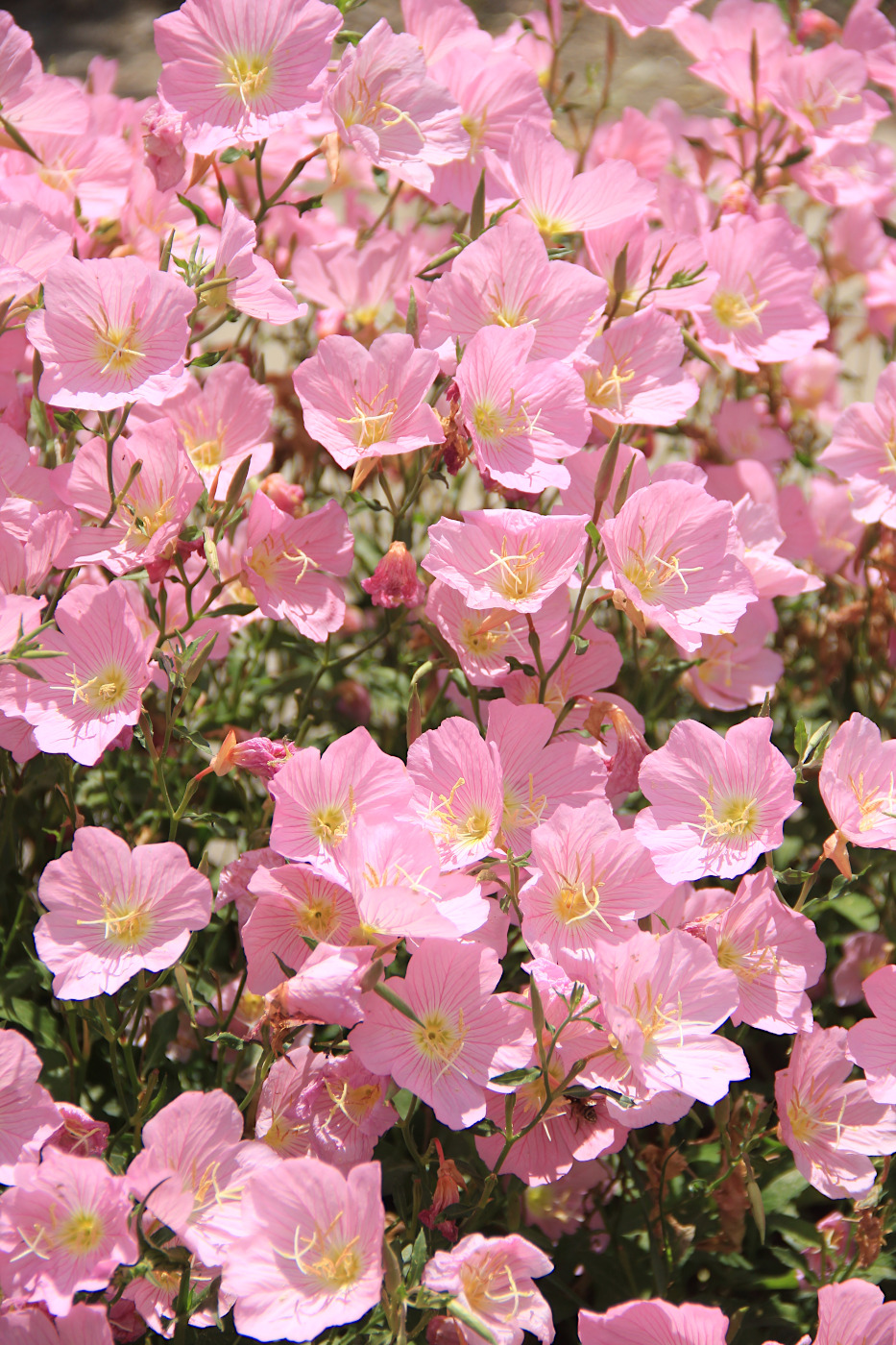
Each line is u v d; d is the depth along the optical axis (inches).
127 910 30.0
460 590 31.1
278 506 33.4
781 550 37.9
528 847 31.4
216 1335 29.9
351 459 31.9
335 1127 30.1
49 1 117.4
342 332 37.5
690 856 30.6
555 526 31.2
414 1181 31.0
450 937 29.0
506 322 33.0
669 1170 32.5
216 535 31.7
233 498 31.5
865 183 39.7
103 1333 28.2
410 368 31.9
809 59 38.1
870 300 40.2
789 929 30.9
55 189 35.1
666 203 37.2
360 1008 29.0
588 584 31.4
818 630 39.4
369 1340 29.4
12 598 30.5
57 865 29.8
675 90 89.0
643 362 34.4
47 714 30.9
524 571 31.4
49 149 35.8
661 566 32.1
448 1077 29.4
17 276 31.1
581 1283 33.5
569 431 32.4
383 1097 30.1
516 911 30.3
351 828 29.9
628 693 37.2
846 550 38.8
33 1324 28.5
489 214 35.0
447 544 31.3
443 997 29.5
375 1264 28.2
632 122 39.0
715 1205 32.6
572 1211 32.9
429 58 35.8
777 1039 36.6
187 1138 28.8
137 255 36.0
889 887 35.9
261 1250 28.3
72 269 31.0
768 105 39.3
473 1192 31.4
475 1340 28.6
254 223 32.7
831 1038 31.1
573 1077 29.3
